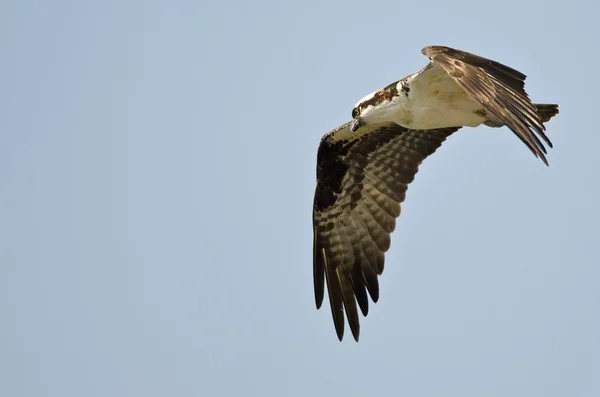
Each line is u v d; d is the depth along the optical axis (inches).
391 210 620.1
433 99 546.9
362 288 619.8
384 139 609.0
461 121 551.5
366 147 613.0
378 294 615.8
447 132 603.8
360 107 577.6
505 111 455.8
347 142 610.5
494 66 480.1
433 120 553.9
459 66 472.4
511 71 479.5
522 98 466.6
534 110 462.9
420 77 541.3
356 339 615.5
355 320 618.5
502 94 463.8
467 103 541.3
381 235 621.0
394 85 563.8
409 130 603.8
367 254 622.5
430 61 530.0
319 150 614.2
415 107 553.3
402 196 618.5
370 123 576.4
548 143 450.0
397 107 559.2
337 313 621.9
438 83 539.5
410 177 617.0
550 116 554.9
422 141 609.3
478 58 482.3
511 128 447.5
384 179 620.4
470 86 462.9
